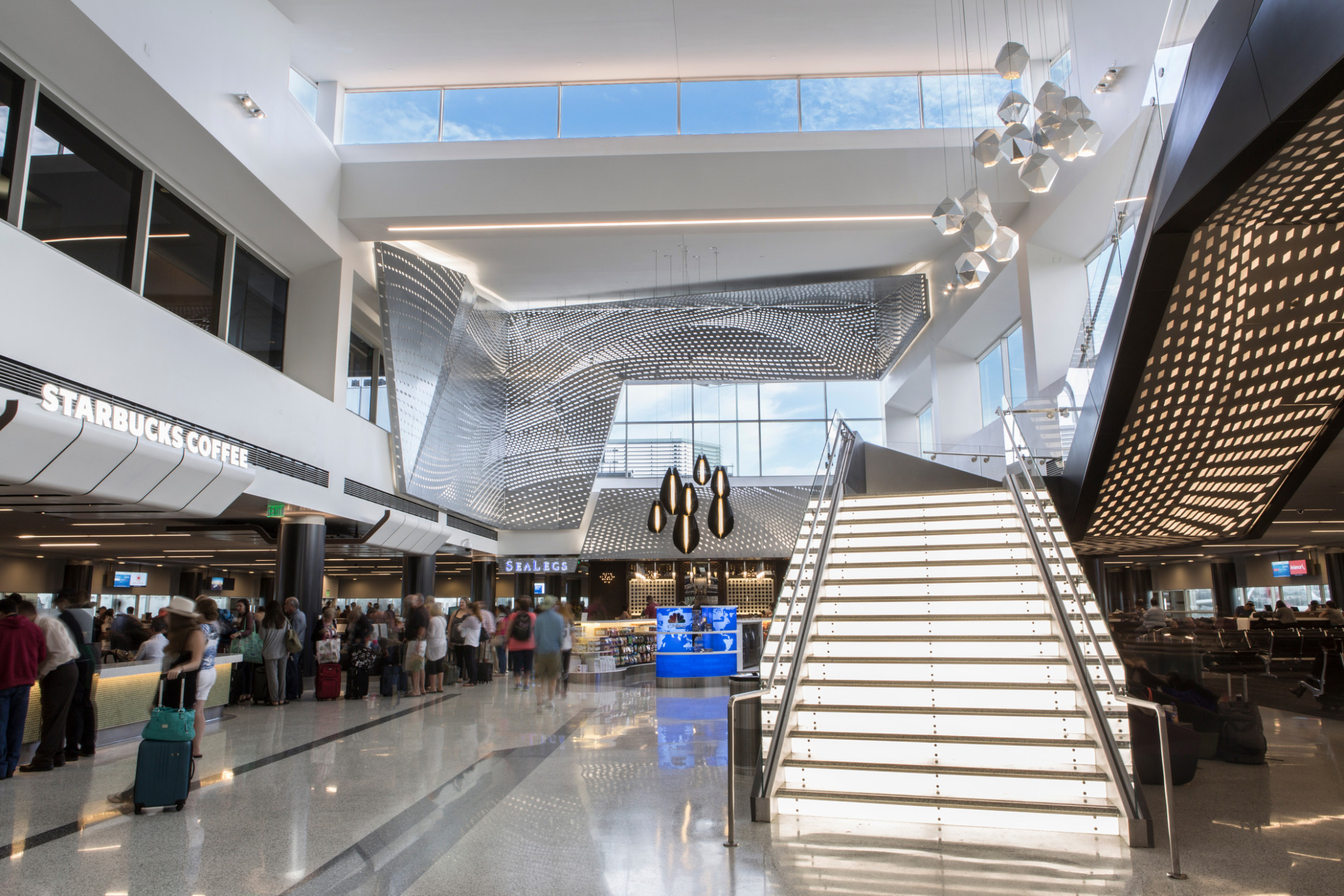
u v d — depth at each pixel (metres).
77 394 7.41
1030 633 6.38
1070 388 10.46
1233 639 13.27
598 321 20.20
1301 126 5.14
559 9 12.39
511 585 26.61
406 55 13.46
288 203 11.73
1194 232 6.68
